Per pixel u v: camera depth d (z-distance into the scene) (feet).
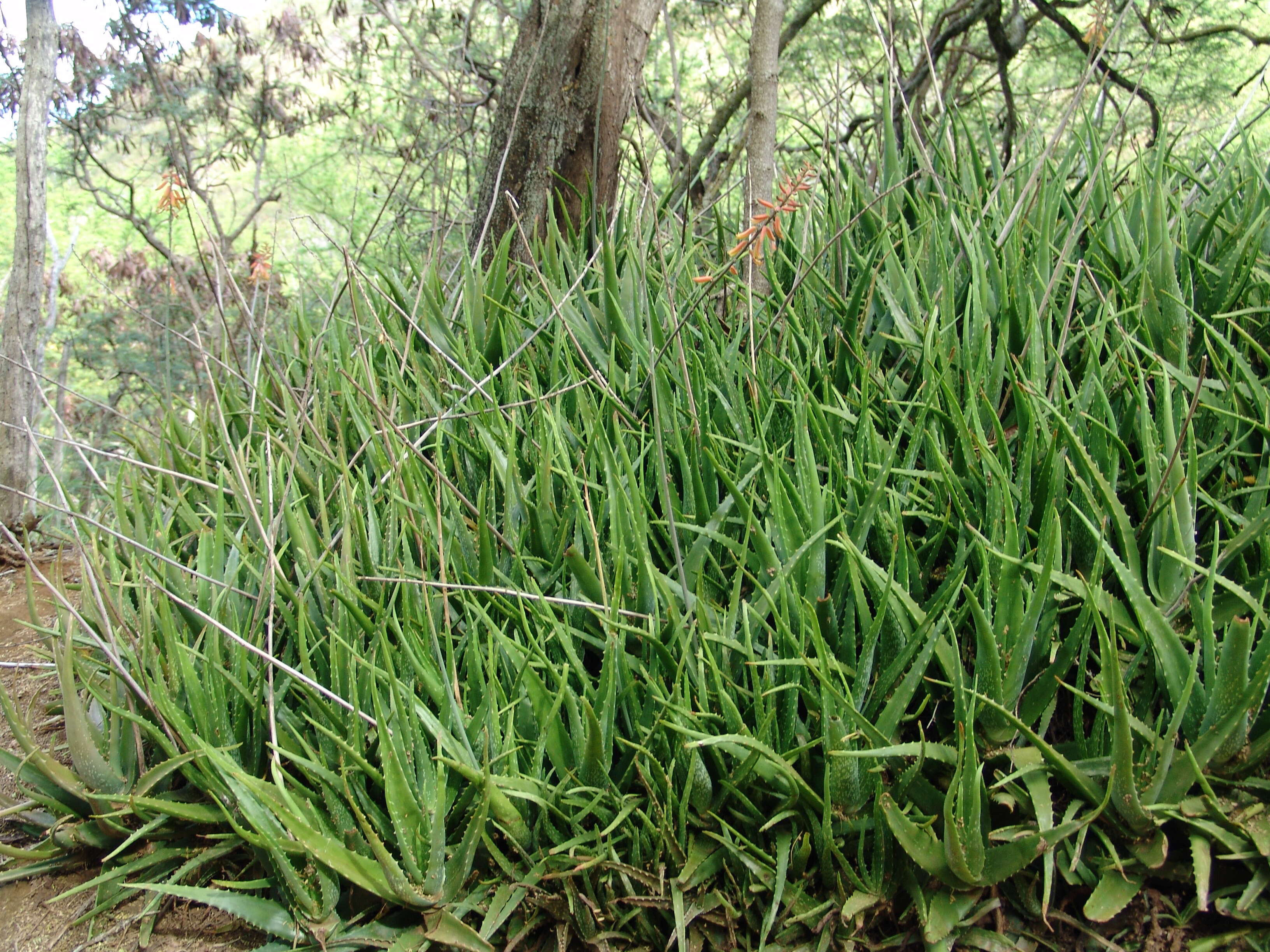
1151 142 14.47
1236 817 6.71
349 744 7.07
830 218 11.76
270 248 19.44
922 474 8.20
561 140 14.66
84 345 28.04
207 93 28.48
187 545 10.39
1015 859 6.54
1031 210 11.28
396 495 8.66
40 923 7.64
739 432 9.33
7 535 8.30
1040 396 8.53
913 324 10.15
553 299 10.69
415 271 12.20
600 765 7.06
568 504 8.74
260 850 7.21
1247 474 8.84
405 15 30.71
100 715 8.42
